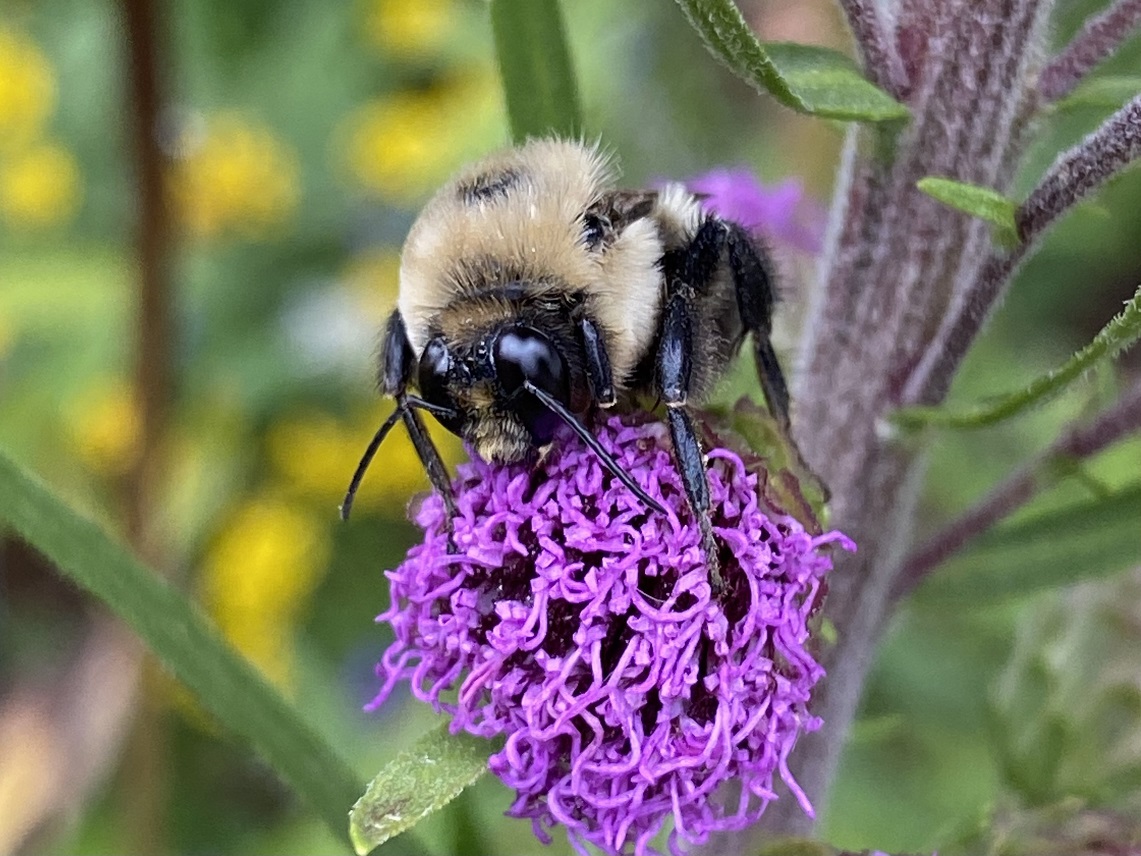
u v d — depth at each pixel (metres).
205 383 0.14
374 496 0.14
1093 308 0.15
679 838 0.07
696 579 0.06
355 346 0.14
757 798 0.07
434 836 0.09
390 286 0.15
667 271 0.07
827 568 0.06
